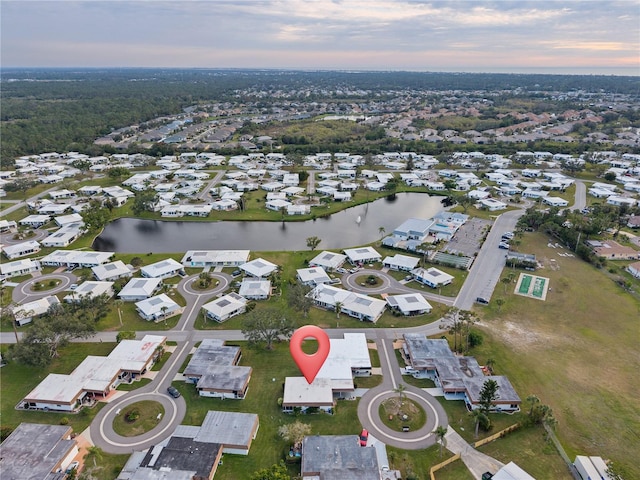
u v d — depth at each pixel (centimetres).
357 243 19388
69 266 16475
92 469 8031
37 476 7519
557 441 8662
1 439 8600
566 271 16150
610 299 14212
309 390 9825
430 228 19550
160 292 14625
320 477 7631
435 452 8500
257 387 10275
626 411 9475
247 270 15725
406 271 16188
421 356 10988
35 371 10794
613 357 11356
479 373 10406
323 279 15150
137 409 9531
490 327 12656
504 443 8700
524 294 14500
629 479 7719
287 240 19762
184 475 7625
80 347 11719
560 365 11031
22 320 12769
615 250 17312
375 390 10200
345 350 11175
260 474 7369
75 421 9225
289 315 13175
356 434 8925
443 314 13312
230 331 12519
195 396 9981
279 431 8600
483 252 17788
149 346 11300
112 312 13450
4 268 15738
